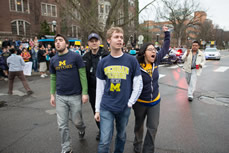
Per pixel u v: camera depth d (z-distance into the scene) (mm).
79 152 2676
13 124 3701
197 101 5098
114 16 14023
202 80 8055
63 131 2510
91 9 13992
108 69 1984
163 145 2838
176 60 14820
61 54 2445
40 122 3793
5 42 11797
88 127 3521
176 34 40438
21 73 6023
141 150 2674
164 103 4957
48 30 22766
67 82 2459
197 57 4941
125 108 2043
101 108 2074
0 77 9312
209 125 3539
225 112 4234
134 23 14828
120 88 1971
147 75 2264
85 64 2748
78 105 2580
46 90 6598
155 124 2352
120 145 2234
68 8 13266
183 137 3078
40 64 9344
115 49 1945
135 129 2594
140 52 2289
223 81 7773
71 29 21422
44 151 2725
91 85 2799
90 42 2682
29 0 24609
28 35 24656
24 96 5812
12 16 23047
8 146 2867
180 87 6883
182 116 4012
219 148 2738
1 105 4922
